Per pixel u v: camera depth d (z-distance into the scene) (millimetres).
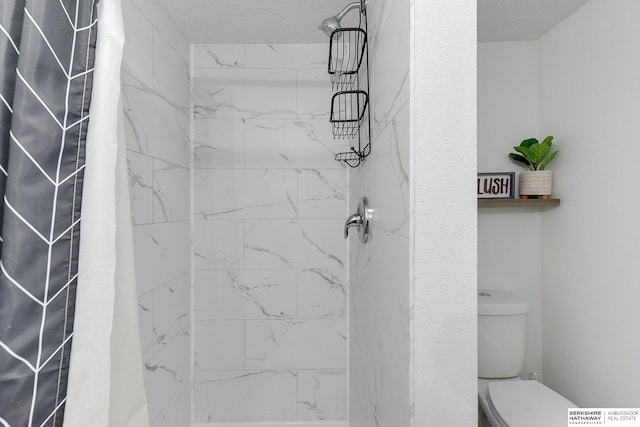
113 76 709
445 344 675
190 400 1842
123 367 770
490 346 1521
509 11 1390
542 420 1171
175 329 1639
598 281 1289
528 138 1633
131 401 784
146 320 1343
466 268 672
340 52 1873
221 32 1741
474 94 665
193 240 1863
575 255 1405
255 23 1656
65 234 647
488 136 1647
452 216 670
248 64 1871
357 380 1579
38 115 618
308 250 1896
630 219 1156
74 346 650
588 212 1336
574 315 1414
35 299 606
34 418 595
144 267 1325
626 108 1166
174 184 1634
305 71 1875
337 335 1886
